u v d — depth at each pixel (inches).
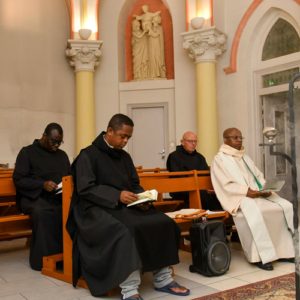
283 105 316.8
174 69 367.2
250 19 329.1
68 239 141.4
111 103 380.2
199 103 338.0
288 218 162.6
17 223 167.3
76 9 367.6
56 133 175.9
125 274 116.0
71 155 377.1
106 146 137.4
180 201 202.7
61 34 378.6
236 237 204.5
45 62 366.0
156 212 133.3
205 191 194.2
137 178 147.5
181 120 362.6
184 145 220.1
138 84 379.2
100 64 380.2
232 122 340.2
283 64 314.2
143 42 385.1
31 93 355.9
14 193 175.8
